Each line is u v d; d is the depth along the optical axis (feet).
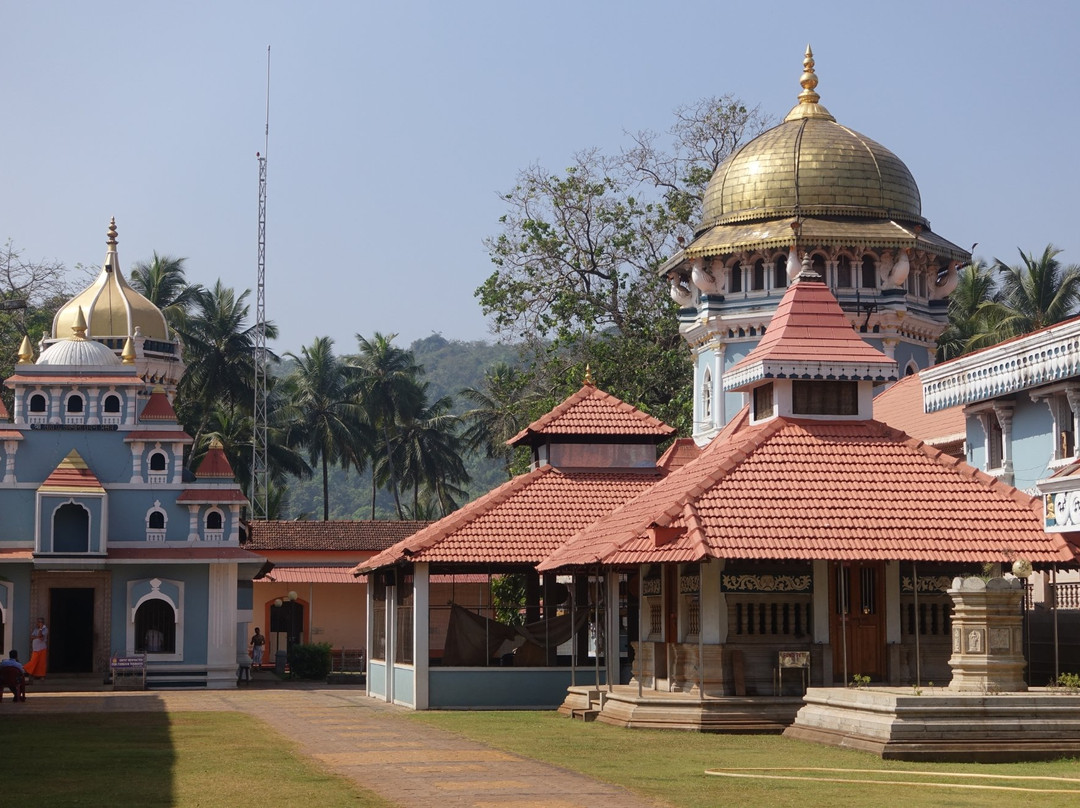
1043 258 179.11
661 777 52.24
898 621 75.51
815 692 67.67
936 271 134.92
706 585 73.82
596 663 91.45
